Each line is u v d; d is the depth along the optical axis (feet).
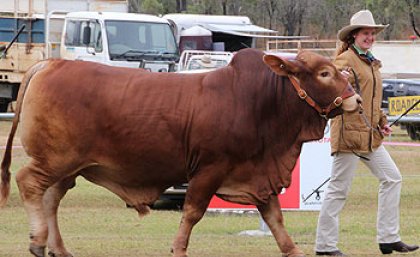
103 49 162.61
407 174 124.16
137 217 88.22
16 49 191.42
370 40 61.72
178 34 185.88
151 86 55.62
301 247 67.77
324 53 218.79
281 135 55.98
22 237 73.46
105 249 65.00
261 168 55.98
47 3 190.60
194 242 69.92
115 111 55.11
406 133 172.96
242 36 201.57
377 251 65.67
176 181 56.54
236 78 55.57
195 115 54.70
